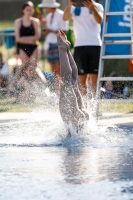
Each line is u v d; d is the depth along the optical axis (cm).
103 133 1228
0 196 759
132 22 1563
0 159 995
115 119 1458
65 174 875
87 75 1647
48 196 754
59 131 1194
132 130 1279
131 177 852
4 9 5175
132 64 1781
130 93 1761
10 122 1441
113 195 755
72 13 1584
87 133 1198
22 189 792
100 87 1472
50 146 1112
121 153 1034
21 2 5094
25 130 1298
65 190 782
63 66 1170
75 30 1599
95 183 817
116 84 1781
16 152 1057
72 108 1165
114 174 871
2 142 1156
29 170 907
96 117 1362
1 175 877
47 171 898
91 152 1048
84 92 1555
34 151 1063
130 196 749
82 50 1592
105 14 1498
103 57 1482
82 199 737
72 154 1030
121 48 1766
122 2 1683
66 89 1165
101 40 1634
